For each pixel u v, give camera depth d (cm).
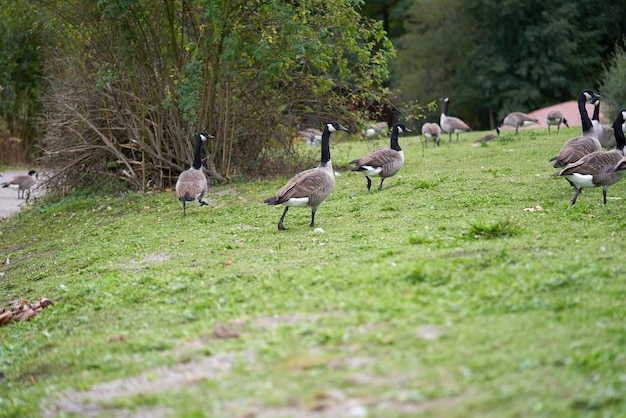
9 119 4019
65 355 883
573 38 5097
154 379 747
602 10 5203
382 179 1836
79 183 2425
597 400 589
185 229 1608
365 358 704
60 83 2388
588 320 747
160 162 2309
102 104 2322
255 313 878
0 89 3672
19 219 2222
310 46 2078
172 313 959
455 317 786
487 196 1579
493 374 644
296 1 2188
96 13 2189
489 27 5275
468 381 637
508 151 2428
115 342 883
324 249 1206
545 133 3008
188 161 2283
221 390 681
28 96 3966
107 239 1622
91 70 2341
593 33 5053
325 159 1482
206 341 821
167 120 2294
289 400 638
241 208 1791
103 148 2291
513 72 5269
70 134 2341
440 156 2527
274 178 2320
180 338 849
